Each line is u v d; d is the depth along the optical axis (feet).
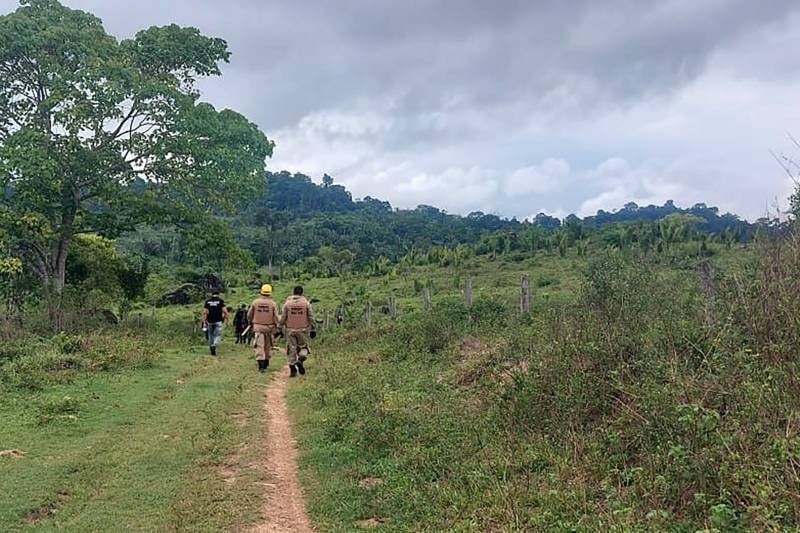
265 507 19.15
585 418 21.72
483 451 21.31
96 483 21.11
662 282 27.78
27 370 40.50
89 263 93.56
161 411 31.68
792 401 15.53
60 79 74.54
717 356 18.40
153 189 84.17
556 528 15.19
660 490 15.44
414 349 45.03
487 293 80.64
